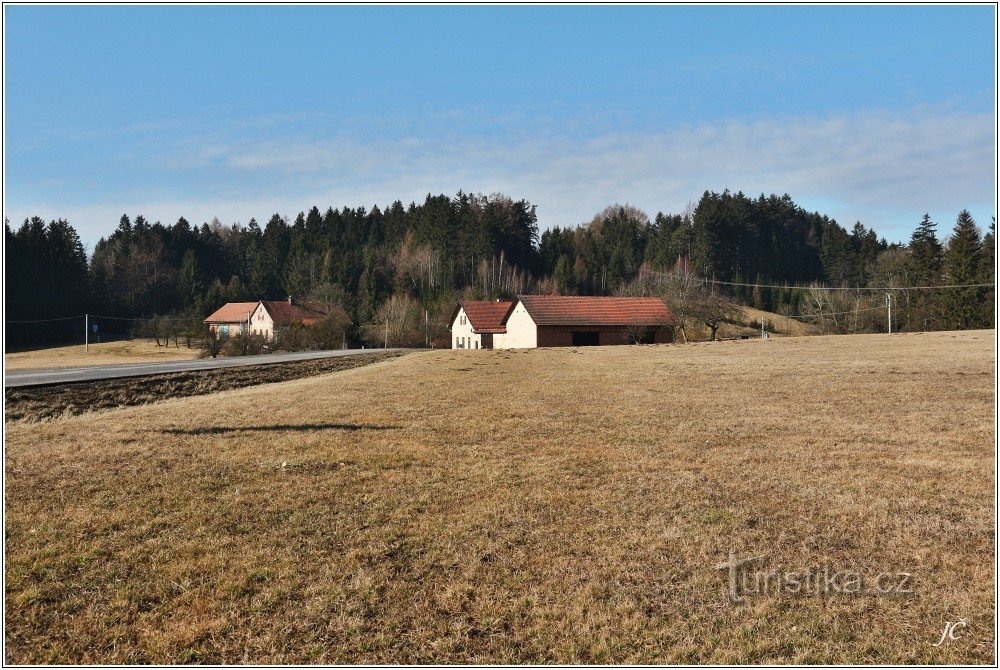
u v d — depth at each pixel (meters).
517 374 27.42
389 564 6.82
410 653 5.39
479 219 121.12
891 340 45.69
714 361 33.59
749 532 7.66
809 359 33.62
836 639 5.55
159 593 6.26
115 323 102.81
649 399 18.98
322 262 122.81
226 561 6.90
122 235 138.62
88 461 10.76
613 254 127.88
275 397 19.28
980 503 8.66
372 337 70.38
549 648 5.45
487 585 6.40
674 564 6.84
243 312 98.75
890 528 7.79
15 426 14.51
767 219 130.75
